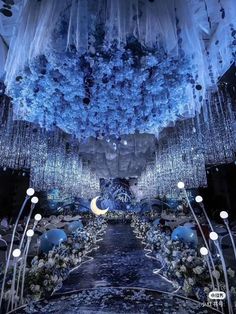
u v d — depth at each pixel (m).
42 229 5.68
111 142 6.92
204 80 2.86
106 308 2.25
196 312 2.12
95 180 14.09
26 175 11.55
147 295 2.56
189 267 2.57
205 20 2.41
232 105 5.00
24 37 2.11
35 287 2.48
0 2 2.13
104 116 3.24
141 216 11.45
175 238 3.93
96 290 2.75
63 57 1.99
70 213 13.10
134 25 1.89
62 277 3.09
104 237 7.56
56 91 2.64
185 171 7.91
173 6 2.01
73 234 4.96
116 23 1.85
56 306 2.32
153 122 3.63
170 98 2.80
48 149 8.09
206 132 6.20
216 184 10.41
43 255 3.48
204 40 2.70
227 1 2.19
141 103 2.82
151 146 7.96
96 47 1.93
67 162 9.28
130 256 4.65
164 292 2.62
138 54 2.01
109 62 2.01
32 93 2.64
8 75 2.43
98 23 1.93
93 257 4.62
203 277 2.39
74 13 1.89
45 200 12.91
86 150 8.08
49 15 1.94
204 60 2.71
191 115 3.80
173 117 3.66
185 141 6.98
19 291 2.47
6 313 2.19
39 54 2.02
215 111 5.34
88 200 14.49
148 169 11.53
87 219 11.73
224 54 2.69
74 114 3.19
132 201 16.77
